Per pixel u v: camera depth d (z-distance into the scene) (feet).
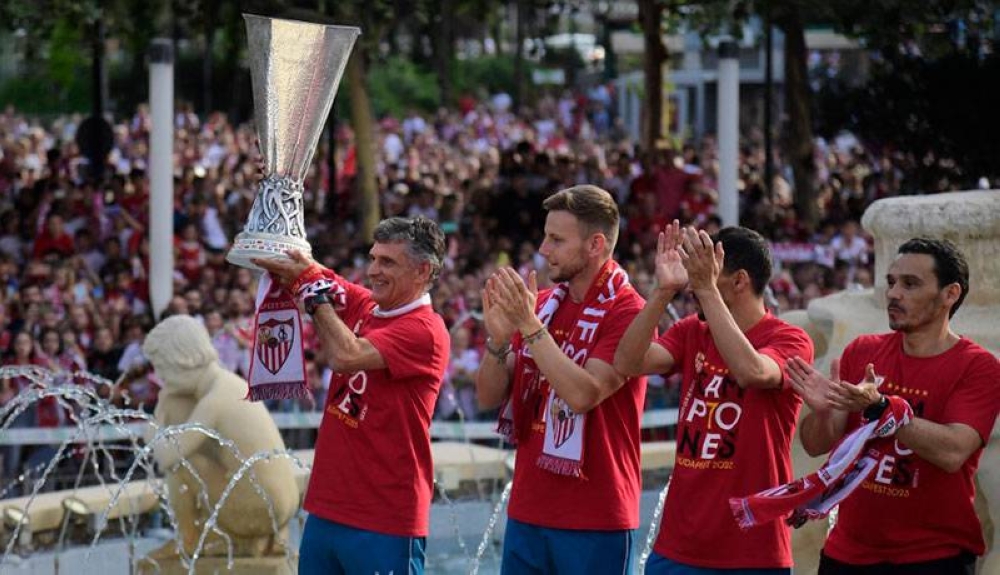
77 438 44.29
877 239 33.14
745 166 99.30
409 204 81.76
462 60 179.42
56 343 54.49
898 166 75.72
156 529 41.73
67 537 40.40
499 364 26.37
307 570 27.89
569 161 82.38
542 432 26.11
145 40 77.97
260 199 26.12
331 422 27.76
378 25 73.87
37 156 103.91
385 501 27.30
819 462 32.78
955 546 24.26
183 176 81.71
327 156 94.68
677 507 25.03
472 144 132.57
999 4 70.03
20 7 69.56
